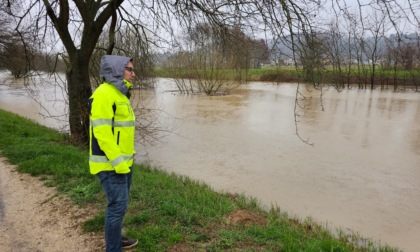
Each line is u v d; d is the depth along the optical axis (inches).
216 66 1196.5
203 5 313.9
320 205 276.1
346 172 361.4
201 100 1039.0
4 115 591.5
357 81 1439.5
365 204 280.1
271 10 197.8
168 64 1244.5
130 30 404.8
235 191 301.4
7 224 176.7
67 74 369.4
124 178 124.6
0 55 788.6
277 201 281.6
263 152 438.3
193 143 485.7
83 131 371.6
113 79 118.3
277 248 155.2
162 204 191.3
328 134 544.1
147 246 148.6
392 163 394.3
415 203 282.8
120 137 121.3
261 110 811.4
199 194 228.4
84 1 353.4
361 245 207.6
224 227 176.2
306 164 388.2
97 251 148.8
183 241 154.9
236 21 264.2
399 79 1322.6
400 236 227.3
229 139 510.9
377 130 575.5
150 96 1148.5
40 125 560.4
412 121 658.2
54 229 169.8
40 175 247.3
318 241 167.5
